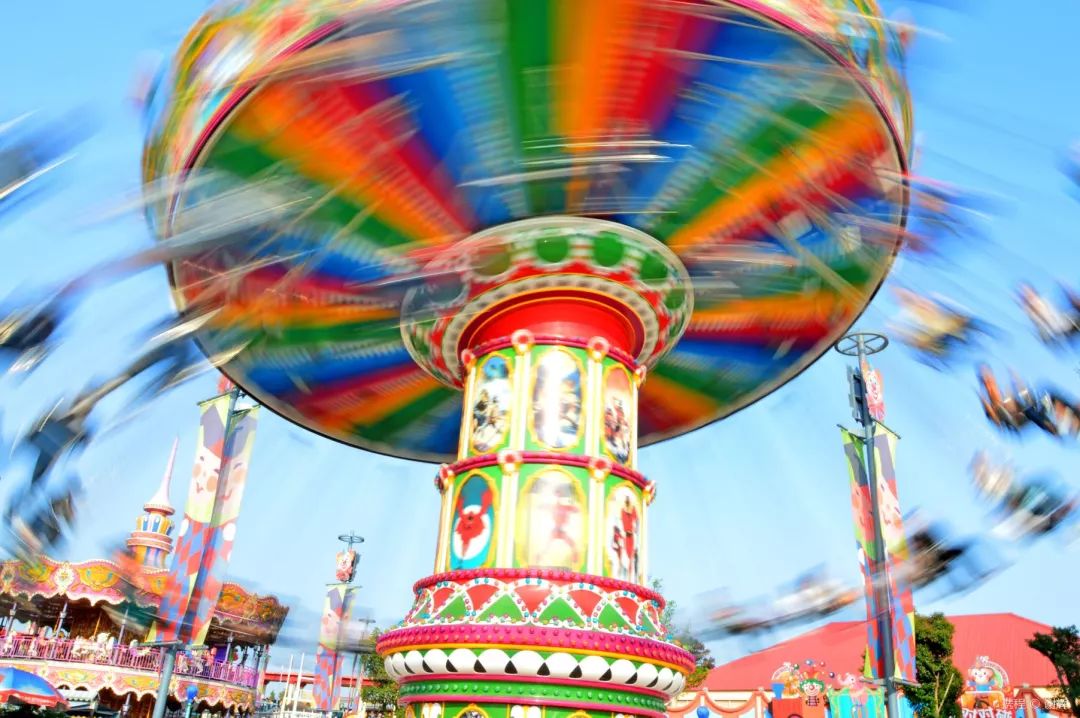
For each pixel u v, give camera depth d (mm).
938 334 9914
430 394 17125
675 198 11930
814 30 8797
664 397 17750
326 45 8500
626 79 9477
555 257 12938
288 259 11938
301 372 15953
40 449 8422
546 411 12719
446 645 10977
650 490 13219
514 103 9812
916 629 35438
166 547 46531
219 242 10242
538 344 13062
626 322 13672
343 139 10125
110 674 38156
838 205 11328
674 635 12617
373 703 36781
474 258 12859
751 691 41281
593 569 11836
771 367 16578
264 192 10305
